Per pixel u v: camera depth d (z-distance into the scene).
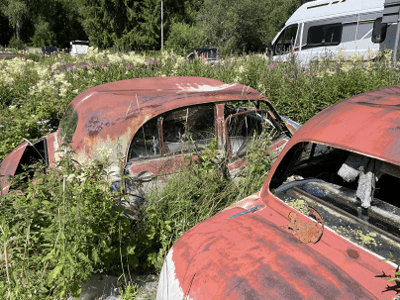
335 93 5.77
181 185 3.12
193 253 1.72
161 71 8.18
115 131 3.12
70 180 2.47
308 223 1.69
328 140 1.77
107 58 8.72
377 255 1.49
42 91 6.20
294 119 5.87
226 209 2.10
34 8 61.22
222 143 3.53
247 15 36.72
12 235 2.42
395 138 1.56
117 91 3.82
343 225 1.68
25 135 4.93
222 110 3.58
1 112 5.71
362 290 1.36
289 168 2.30
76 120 3.46
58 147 3.50
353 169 1.89
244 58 9.83
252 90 3.98
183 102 3.38
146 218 2.76
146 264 2.78
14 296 2.19
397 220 1.68
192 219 3.04
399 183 2.16
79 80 7.10
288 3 36.66
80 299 2.45
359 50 10.44
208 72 7.79
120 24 42.56
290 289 1.38
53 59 12.44
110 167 3.02
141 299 2.42
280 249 1.60
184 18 45.81
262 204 2.03
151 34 42.22
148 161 3.16
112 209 2.58
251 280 1.45
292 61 7.88
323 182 2.12
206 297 1.47
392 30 9.52
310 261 1.51
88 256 2.29
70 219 2.18
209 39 35.75
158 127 3.24
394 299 1.29
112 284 2.62
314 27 11.89
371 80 6.11
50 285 2.32
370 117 1.77
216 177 3.26
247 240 1.69
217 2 36.97
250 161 3.41
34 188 2.63
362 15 10.27
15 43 45.50
